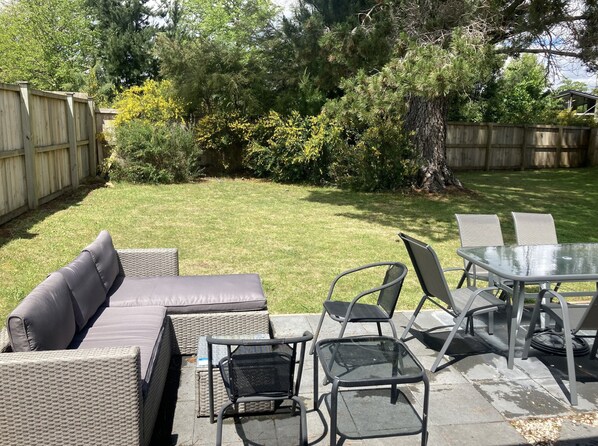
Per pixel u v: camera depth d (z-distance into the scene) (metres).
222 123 12.68
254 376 2.41
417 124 11.60
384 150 11.43
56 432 2.10
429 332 4.02
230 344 2.29
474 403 2.94
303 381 3.18
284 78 13.37
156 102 12.41
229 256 6.04
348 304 3.61
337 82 11.91
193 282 3.76
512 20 8.88
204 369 2.72
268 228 7.57
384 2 9.46
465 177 15.38
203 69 12.21
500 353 3.64
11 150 7.06
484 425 2.72
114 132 11.59
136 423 2.17
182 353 3.46
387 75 7.72
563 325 3.16
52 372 2.05
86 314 2.97
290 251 6.34
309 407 2.88
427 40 8.49
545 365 3.46
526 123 18.66
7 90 6.98
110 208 8.44
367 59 9.34
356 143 12.30
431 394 3.04
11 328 2.22
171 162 11.60
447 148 16.84
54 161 9.04
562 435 2.64
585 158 19.55
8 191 7.06
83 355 2.09
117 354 2.11
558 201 10.85
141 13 23.00
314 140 11.96
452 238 7.32
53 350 2.33
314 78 12.48
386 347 2.77
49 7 25.52
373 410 2.85
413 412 2.83
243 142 13.15
